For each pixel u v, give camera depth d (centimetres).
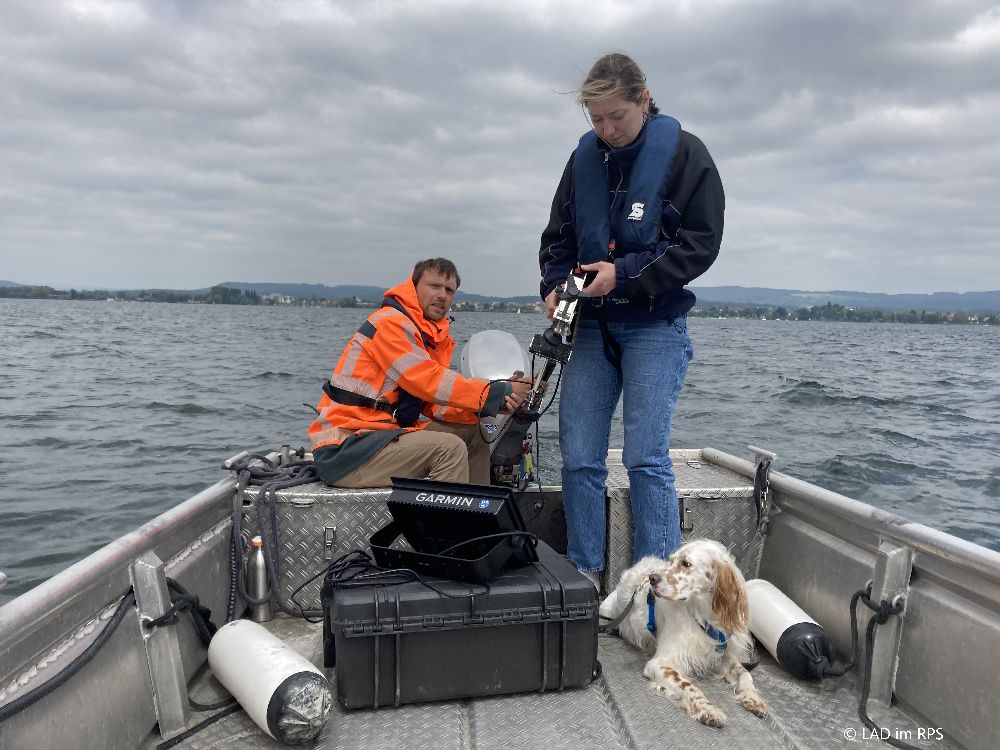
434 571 270
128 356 2806
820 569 303
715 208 307
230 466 333
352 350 350
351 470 330
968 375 2808
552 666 269
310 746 234
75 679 196
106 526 699
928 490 899
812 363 3291
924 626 243
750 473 367
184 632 265
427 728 246
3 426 1203
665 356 328
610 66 295
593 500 342
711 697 270
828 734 242
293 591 323
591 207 327
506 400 348
